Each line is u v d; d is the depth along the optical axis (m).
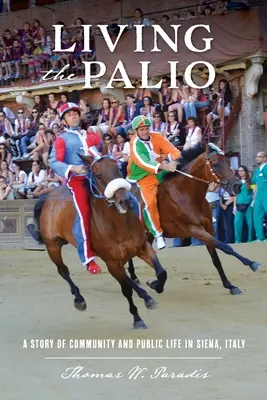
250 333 8.75
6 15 30.77
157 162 11.08
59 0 29.53
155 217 11.36
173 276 14.04
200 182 11.29
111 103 23.66
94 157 9.18
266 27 22.14
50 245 10.09
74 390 6.63
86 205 9.04
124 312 10.38
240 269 14.73
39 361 7.72
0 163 24.31
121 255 8.92
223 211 18.89
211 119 21.55
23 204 21.36
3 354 8.10
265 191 18.09
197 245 18.67
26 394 6.55
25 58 27.77
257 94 22.80
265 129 22.92
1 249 21.44
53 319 10.02
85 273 15.13
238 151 22.86
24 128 25.69
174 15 25.33
